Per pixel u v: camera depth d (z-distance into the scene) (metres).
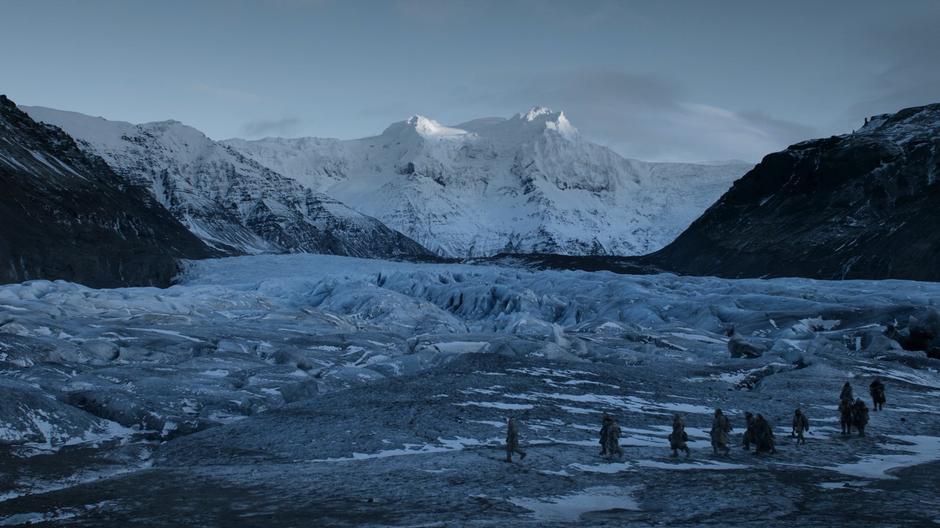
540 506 23.73
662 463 31.41
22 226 166.12
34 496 25.58
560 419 41.47
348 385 52.50
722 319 99.88
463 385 49.28
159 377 46.97
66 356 51.78
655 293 125.00
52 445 34.34
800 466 31.06
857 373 59.84
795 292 114.31
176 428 38.97
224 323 84.06
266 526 21.28
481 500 24.42
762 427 34.00
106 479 28.77
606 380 53.91
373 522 21.55
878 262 184.38
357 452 33.88
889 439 38.62
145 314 77.75
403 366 58.06
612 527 20.44
